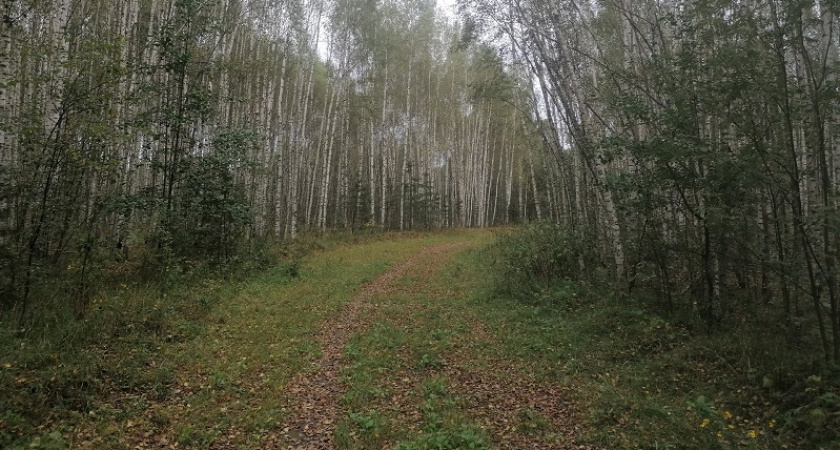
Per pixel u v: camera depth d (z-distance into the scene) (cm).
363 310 1047
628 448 471
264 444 482
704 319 805
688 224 841
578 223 1366
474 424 520
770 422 511
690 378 638
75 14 1190
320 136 2972
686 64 723
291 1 2209
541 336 838
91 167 816
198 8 1237
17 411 474
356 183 3491
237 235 1402
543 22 1235
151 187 1213
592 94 1156
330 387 632
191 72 1343
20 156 806
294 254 1766
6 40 791
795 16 582
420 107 3606
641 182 804
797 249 624
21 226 796
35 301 747
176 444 472
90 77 812
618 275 1014
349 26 2573
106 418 504
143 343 705
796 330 662
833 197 587
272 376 646
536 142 2011
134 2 1336
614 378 655
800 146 732
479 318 980
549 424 530
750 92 635
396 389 627
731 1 645
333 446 484
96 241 980
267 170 1992
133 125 898
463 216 3978
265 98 2183
